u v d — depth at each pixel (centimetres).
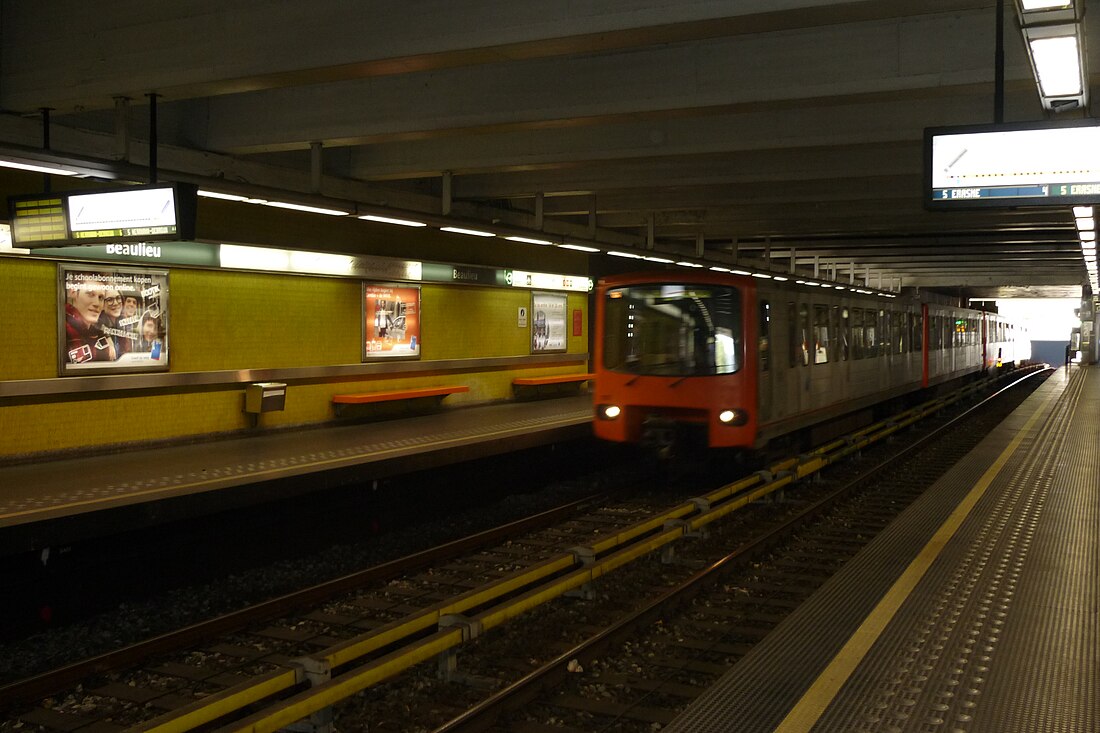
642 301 1188
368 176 1277
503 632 644
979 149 628
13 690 532
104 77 841
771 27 667
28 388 951
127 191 818
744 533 965
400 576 819
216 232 1136
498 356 1733
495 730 477
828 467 1393
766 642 500
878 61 782
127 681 576
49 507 738
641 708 507
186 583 827
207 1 792
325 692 433
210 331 1158
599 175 1338
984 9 740
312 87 1019
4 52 898
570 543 952
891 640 503
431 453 1084
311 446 1120
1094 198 602
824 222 1756
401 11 725
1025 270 2989
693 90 847
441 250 1555
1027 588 605
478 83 934
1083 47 530
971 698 425
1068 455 1256
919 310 2086
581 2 671
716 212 1727
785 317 1242
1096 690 434
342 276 1325
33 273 961
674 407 1160
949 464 1450
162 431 1109
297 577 859
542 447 1344
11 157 713
